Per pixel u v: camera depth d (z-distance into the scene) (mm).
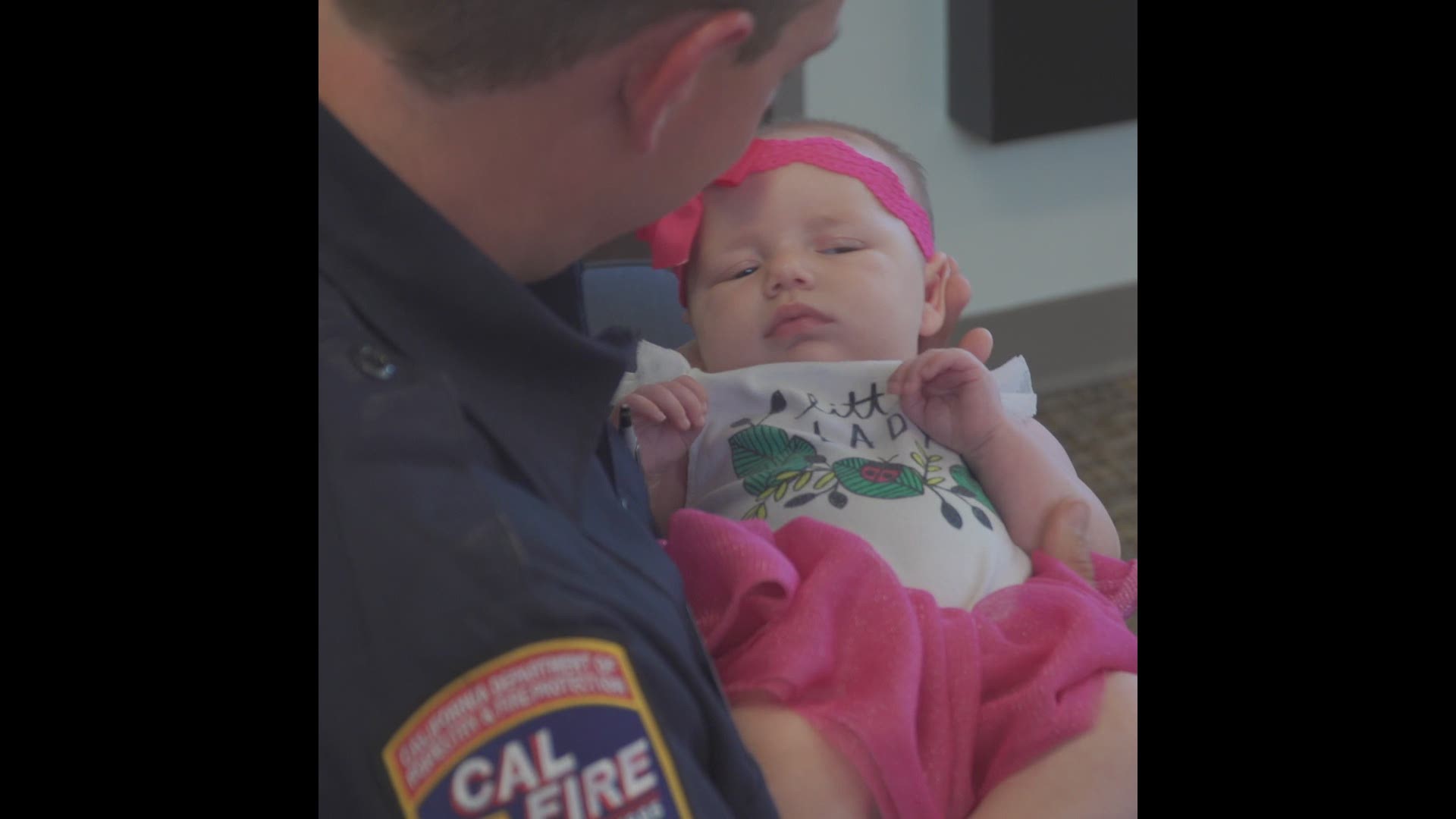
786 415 1108
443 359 482
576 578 460
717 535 888
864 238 1153
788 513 1029
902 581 973
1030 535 1077
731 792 536
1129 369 2525
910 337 1182
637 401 1043
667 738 471
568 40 450
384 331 474
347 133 469
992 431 1092
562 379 511
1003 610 922
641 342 1155
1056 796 829
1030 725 837
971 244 2523
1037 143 2445
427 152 484
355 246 473
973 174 2469
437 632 427
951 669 855
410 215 474
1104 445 2322
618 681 455
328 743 432
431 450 449
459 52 455
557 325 499
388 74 472
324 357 455
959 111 2387
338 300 470
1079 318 2562
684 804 464
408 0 454
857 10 2291
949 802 823
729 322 1164
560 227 523
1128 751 849
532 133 479
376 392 454
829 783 779
